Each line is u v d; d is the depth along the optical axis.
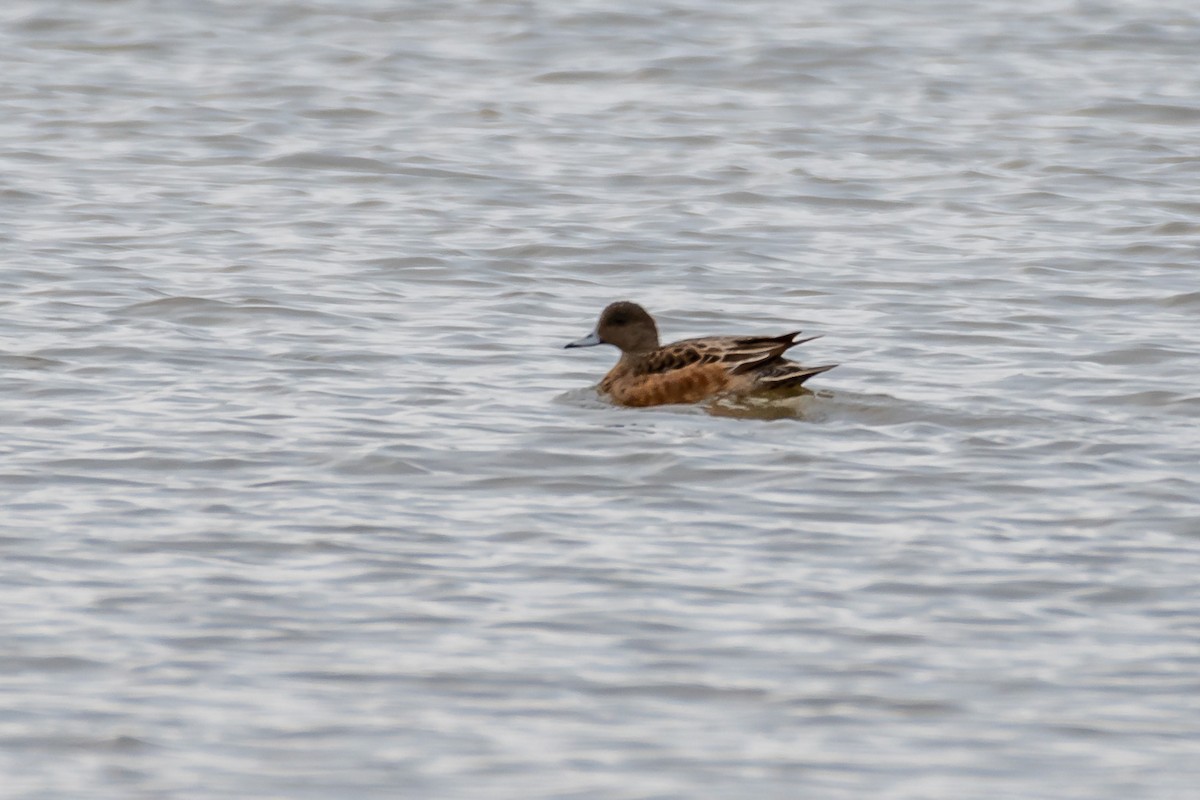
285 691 12.15
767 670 12.52
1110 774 11.24
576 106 35.06
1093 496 15.77
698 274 24.41
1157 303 22.89
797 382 18.58
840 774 11.23
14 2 42.28
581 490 15.87
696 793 10.98
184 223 26.45
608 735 11.65
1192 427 17.75
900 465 16.53
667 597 13.59
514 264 24.73
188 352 20.02
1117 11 43.78
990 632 13.12
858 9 43.97
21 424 17.36
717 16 42.62
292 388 18.73
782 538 14.78
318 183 29.22
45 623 13.03
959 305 22.81
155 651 12.66
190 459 16.44
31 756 11.34
